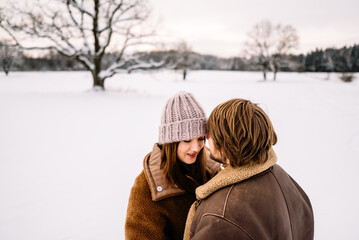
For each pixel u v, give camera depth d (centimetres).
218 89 2247
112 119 769
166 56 1708
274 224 62
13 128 644
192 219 80
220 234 58
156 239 93
